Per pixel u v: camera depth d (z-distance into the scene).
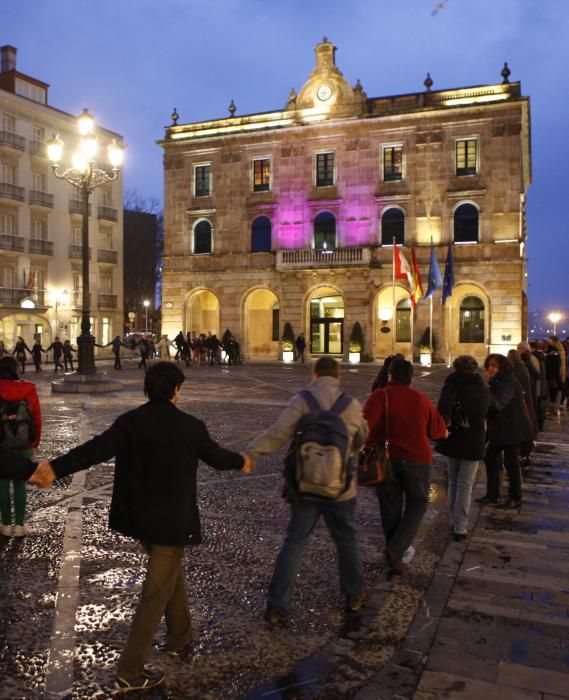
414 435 5.44
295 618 4.61
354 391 20.41
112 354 50.94
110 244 51.44
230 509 7.39
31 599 4.89
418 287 33.78
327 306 40.50
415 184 36.94
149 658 4.05
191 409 16.16
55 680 3.78
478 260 35.62
